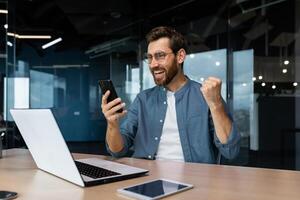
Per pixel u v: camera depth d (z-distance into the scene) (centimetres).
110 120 126
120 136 133
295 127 382
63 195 77
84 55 472
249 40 397
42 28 452
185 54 148
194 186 84
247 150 381
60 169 90
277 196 76
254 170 104
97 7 439
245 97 397
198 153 138
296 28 372
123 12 454
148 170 103
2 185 86
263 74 392
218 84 117
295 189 81
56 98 460
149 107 151
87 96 468
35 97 445
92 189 82
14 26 426
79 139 459
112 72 467
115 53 467
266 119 391
